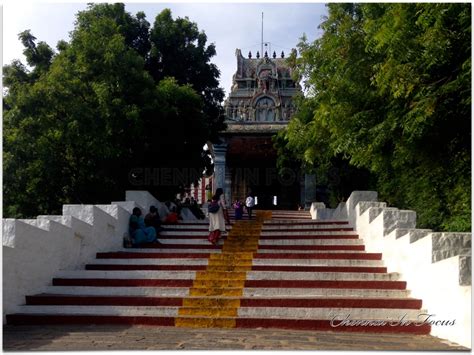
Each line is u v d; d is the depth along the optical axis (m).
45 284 11.06
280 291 10.66
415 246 10.30
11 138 15.88
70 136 16.08
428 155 11.38
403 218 12.43
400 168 14.26
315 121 14.87
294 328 9.36
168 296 10.48
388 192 18.31
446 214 15.08
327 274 11.44
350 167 22.16
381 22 10.75
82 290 10.89
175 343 8.01
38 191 17.16
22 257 10.29
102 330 9.11
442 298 8.91
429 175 13.88
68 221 12.32
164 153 19.28
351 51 12.36
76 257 12.43
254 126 34.47
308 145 16.47
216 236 14.34
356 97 12.23
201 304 10.09
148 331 9.03
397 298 10.00
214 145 34.00
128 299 10.20
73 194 17.69
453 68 9.89
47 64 18.98
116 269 12.25
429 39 9.27
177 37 23.25
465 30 9.07
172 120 18.50
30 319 9.66
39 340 8.25
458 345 8.11
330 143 14.12
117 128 16.52
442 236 9.60
